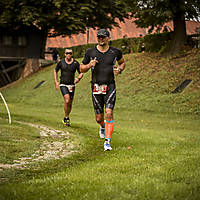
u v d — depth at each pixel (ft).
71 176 12.98
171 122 50.57
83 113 66.59
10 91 115.24
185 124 47.98
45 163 17.54
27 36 140.05
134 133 31.50
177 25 97.04
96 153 21.15
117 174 13.00
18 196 10.21
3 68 137.49
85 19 132.05
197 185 10.82
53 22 124.88
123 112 66.03
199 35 95.66
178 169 13.50
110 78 22.26
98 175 13.00
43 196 10.28
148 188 10.62
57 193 10.59
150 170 13.52
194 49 93.09
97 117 24.84
